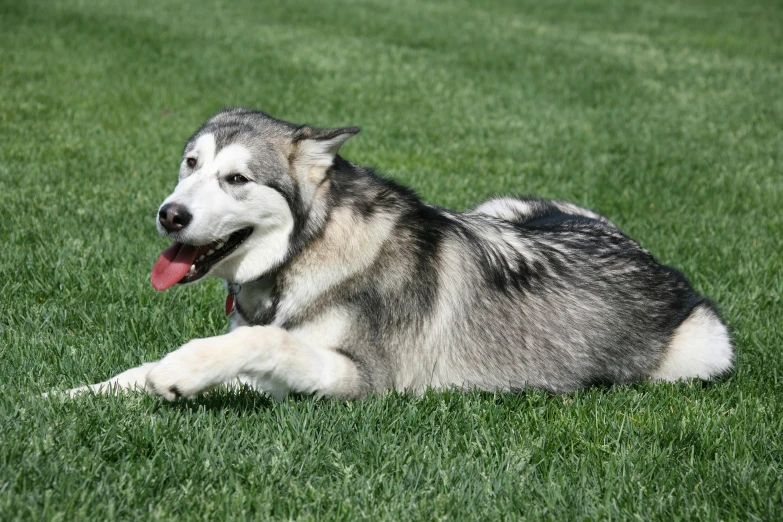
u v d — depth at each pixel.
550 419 5.20
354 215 5.32
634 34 28.38
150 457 4.43
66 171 10.67
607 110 16.95
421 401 5.29
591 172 12.48
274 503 4.09
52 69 16.88
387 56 21.39
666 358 6.26
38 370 5.54
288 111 15.18
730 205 11.08
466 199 10.52
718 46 26.45
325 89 17.25
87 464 4.18
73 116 13.76
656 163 13.11
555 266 6.04
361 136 13.84
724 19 33.09
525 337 5.76
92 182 10.29
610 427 5.10
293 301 5.29
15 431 4.43
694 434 5.03
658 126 15.83
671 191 11.70
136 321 6.48
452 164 12.48
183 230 5.01
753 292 7.94
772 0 40.59
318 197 5.29
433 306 5.50
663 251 9.07
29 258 7.62
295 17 26.67
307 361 4.95
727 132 15.61
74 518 3.75
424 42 23.91
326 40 23.14
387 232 5.39
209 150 5.26
